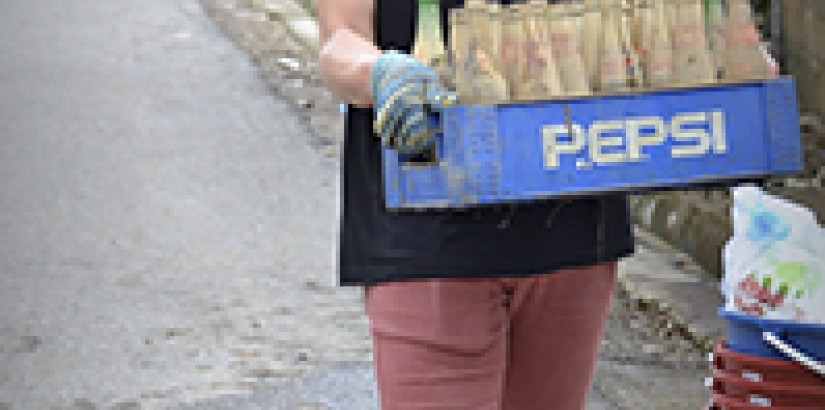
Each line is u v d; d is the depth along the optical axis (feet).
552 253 16.88
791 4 40.78
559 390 18.29
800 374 19.81
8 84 56.75
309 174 48.37
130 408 30.55
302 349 34.37
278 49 64.34
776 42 41.37
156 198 45.19
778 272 20.07
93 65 60.08
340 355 34.04
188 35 65.72
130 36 65.16
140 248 40.93
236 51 63.41
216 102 55.88
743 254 20.51
